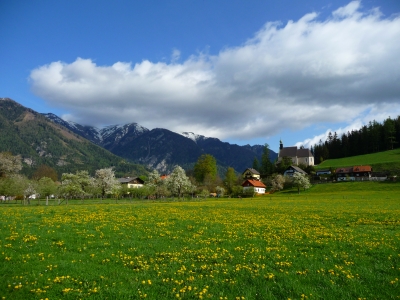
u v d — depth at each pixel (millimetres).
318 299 11758
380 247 19703
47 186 83812
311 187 149375
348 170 168000
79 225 28469
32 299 11734
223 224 30797
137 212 42281
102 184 103625
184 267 15430
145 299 11734
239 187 137375
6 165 111625
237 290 12695
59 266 15500
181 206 58031
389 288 12773
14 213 38344
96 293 12328
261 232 26266
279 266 15820
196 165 174625
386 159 193375
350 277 13953
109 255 17672
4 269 14805
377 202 68188
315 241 21891
